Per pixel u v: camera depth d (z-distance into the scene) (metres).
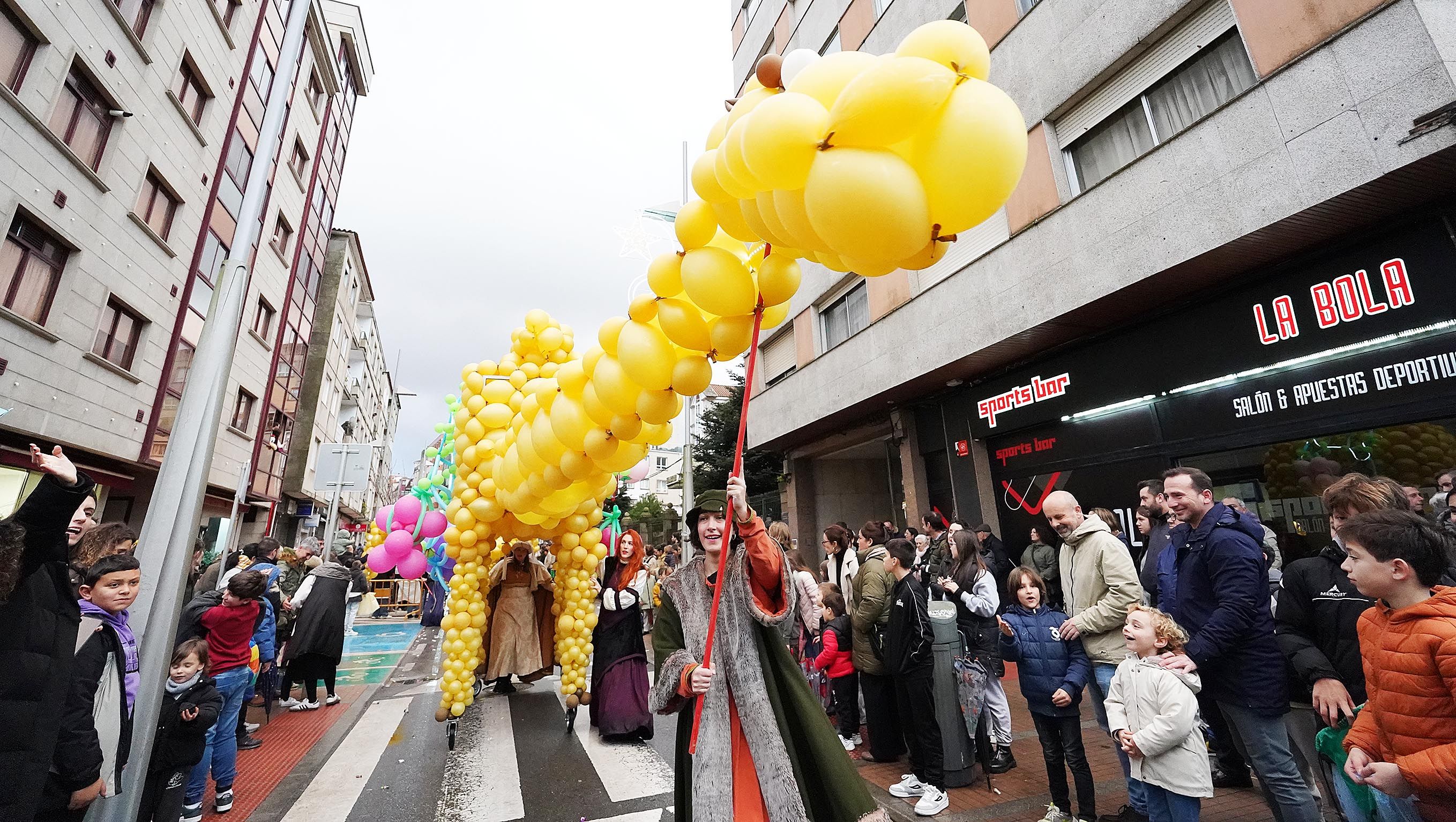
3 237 7.62
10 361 7.82
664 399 2.79
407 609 16.41
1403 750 1.78
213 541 13.34
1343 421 5.07
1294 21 5.17
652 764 4.39
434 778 4.17
